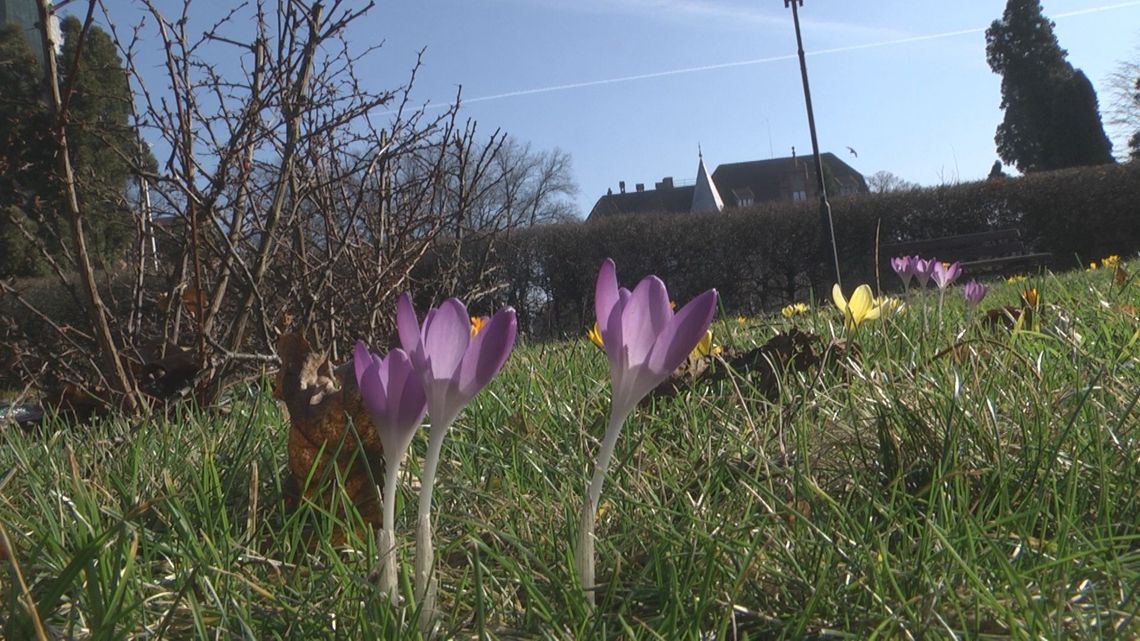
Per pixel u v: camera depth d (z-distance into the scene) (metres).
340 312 4.75
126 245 5.41
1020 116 52.19
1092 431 1.83
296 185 4.51
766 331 4.13
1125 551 1.50
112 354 3.20
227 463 2.13
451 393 1.15
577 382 3.02
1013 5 51.97
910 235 22.06
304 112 4.11
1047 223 22.06
